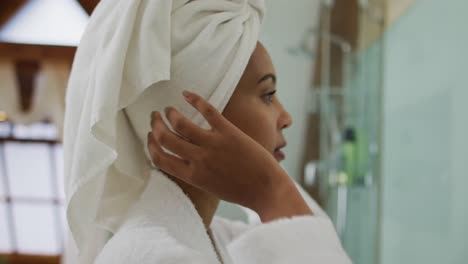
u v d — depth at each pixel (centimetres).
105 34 51
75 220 56
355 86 214
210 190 45
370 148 216
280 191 44
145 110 52
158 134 45
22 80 426
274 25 203
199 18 51
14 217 550
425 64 170
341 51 211
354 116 214
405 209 189
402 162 192
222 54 51
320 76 210
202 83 50
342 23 207
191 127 44
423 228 171
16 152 533
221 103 51
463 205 142
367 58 215
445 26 153
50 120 507
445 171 154
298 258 40
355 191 215
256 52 55
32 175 541
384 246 211
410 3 184
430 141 166
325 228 42
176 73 50
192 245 47
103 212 55
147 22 49
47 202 550
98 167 50
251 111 54
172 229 47
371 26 213
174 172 46
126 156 53
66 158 56
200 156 44
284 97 209
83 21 385
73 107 55
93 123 47
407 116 187
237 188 44
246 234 42
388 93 210
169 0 49
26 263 551
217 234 68
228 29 51
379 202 216
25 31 387
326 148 214
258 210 44
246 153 44
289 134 210
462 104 142
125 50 48
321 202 214
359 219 215
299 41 205
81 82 55
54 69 412
